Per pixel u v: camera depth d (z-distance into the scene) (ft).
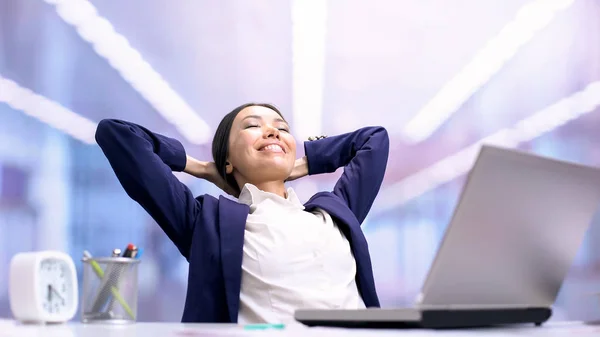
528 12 13.44
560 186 3.03
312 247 5.31
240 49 13.29
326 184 13.32
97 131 5.45
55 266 3.44
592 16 13.37
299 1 13.33
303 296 5.08
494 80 13.65
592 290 11.97
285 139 6.17
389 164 13.61
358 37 13.56
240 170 6.14
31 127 12.48
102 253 12.30
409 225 13.51
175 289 12.18
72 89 12.75
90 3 12.80
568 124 13.50
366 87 13.60
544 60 13.55
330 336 2.56
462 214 2.77
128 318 3.49
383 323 2.93
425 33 13.64
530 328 3.15
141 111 12.98
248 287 5.19
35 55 12.62
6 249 11.94
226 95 13.23
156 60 13.06
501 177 2.82
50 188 12.34
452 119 13.67
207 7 13.19
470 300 3.01
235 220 5.38
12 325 3.29
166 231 5.60
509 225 2.94
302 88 13.47
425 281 2.85
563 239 3.19
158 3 13.08
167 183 5.42
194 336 2.70
